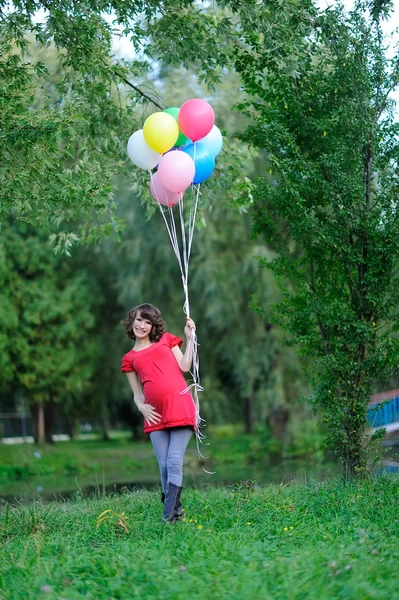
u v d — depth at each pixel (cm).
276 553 489
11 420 3180
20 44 930
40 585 448
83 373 2562
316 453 2164
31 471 2158
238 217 2042
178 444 657
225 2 853
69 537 621
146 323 662
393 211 848
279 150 880
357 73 841
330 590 402
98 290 2644
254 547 510
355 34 846
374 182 897
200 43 980
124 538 605
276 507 704
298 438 2241
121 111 1088
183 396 657
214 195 1152
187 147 743
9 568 500
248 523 635
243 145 1153
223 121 1780
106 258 2598
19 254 2400
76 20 893
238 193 1152
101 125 1077
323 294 891
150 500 810
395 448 2073
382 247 845
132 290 2273
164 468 662
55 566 493
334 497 721
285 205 873
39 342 2442
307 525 614
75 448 2598
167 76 1794
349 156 842
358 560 450
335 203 851
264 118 912
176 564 480
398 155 856
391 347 838
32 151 816
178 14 972
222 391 2869
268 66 894
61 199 833
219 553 500
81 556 516
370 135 855
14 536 675
